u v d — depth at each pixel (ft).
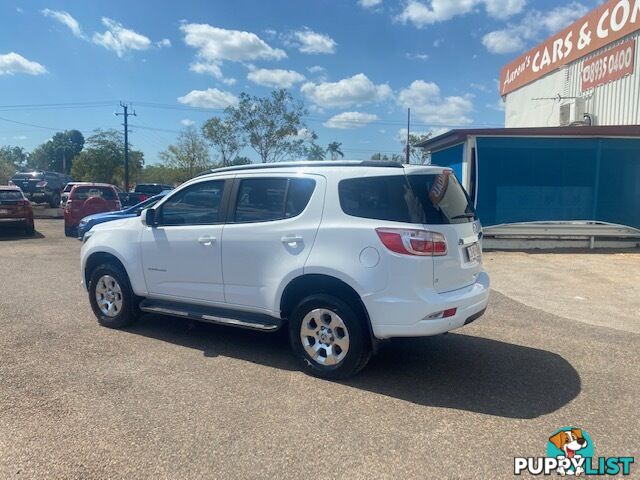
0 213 53.11
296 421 12.66
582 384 15.15
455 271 14.78
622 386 15.03
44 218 82.94
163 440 11.69
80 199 55.72
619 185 45.39
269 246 16.08
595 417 13.01
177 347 18.16
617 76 52.16
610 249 44.50
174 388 14.56
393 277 13.99
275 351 17.80
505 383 15.19
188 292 18.30
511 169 45.29
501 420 12.82
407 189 14.33
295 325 15.76
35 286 28.50
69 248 45.42
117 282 20.10
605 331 20.84
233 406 13.44
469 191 45.19
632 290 28.91
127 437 11.80
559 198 45.50
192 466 10.68
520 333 20.38
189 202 18.37
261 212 16.58
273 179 16.49
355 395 14.23
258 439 11.76
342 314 14.80
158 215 19.06
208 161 176.65
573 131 43.93
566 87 61.62
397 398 14.06
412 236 13.91
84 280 21.52
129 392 14.25
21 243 48.96
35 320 21.49
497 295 27.63
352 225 14.66
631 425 12.61
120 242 19.86
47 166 383.65
